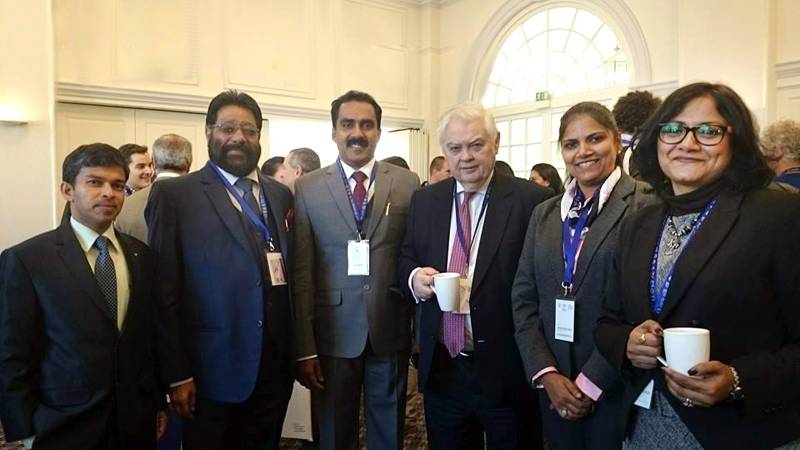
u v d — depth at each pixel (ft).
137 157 11.29
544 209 5.99
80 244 5.66
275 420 6.73
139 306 5.89
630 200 5.27
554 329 5.56
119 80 20.13
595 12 21.68
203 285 6.26
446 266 6.50
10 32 17.19
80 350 5.41
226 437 6.48
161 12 20.94
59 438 5.30
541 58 24.03
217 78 22.29
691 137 4.00
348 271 7.01
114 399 5.63
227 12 22.40
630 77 20.61
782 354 3.65
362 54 26.16
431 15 27.45
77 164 5.62
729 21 16.69
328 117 25.04
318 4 24.79
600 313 5.06
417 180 7.72
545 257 5.72
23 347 5.27
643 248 4.38
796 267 3.66
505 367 6.17
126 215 8.68
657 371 4.11
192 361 6.30
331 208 7.13
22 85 17.38
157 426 6.54
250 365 6.23
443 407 6.65
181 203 6.38
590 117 5.42
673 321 4.00
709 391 3.55
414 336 7.55
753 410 3.59
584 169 5.43
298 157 12.62
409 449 9.93
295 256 7.12
